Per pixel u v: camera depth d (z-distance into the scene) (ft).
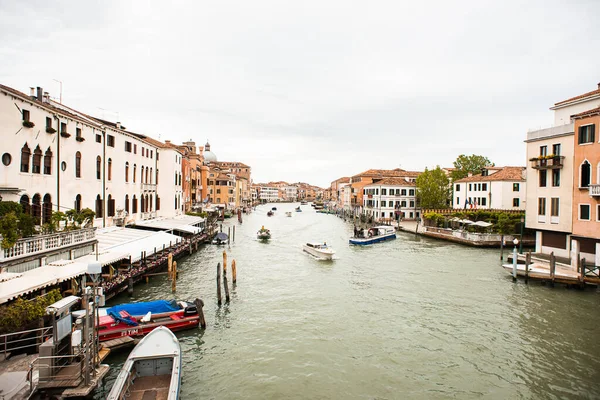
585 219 75.66
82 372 32.42
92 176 81.51
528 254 75.56
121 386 30.86
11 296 37.45
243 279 79.92
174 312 52.29
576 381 39.83
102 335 43.78
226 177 297.74
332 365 43.01
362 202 248.93
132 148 105.70
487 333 51.65
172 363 35.68
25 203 58.54
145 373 35.45
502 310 60.34
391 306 62.49
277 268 91.61
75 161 73.97
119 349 43.45
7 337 36.11
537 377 40.65
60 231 55.93
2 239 41.98
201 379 39.86
